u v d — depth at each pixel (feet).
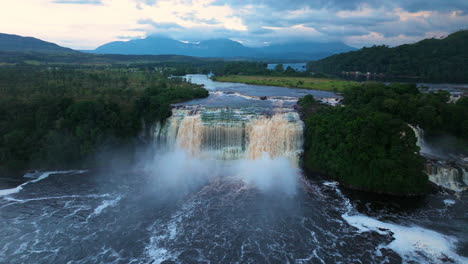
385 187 179.93
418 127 222.89
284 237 141.69
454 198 172.45
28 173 212.84
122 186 193.77
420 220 154.30
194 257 128.47
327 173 204.95
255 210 164.55
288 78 644.69
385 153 179.83
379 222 152.87
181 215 160.04
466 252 130.41
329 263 124.36
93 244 136.56
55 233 144.25
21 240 138.72
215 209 165.68
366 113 204.85
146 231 146.41
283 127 226.99
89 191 187.11
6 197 178.50
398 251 131.54
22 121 232.12
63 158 220.23
